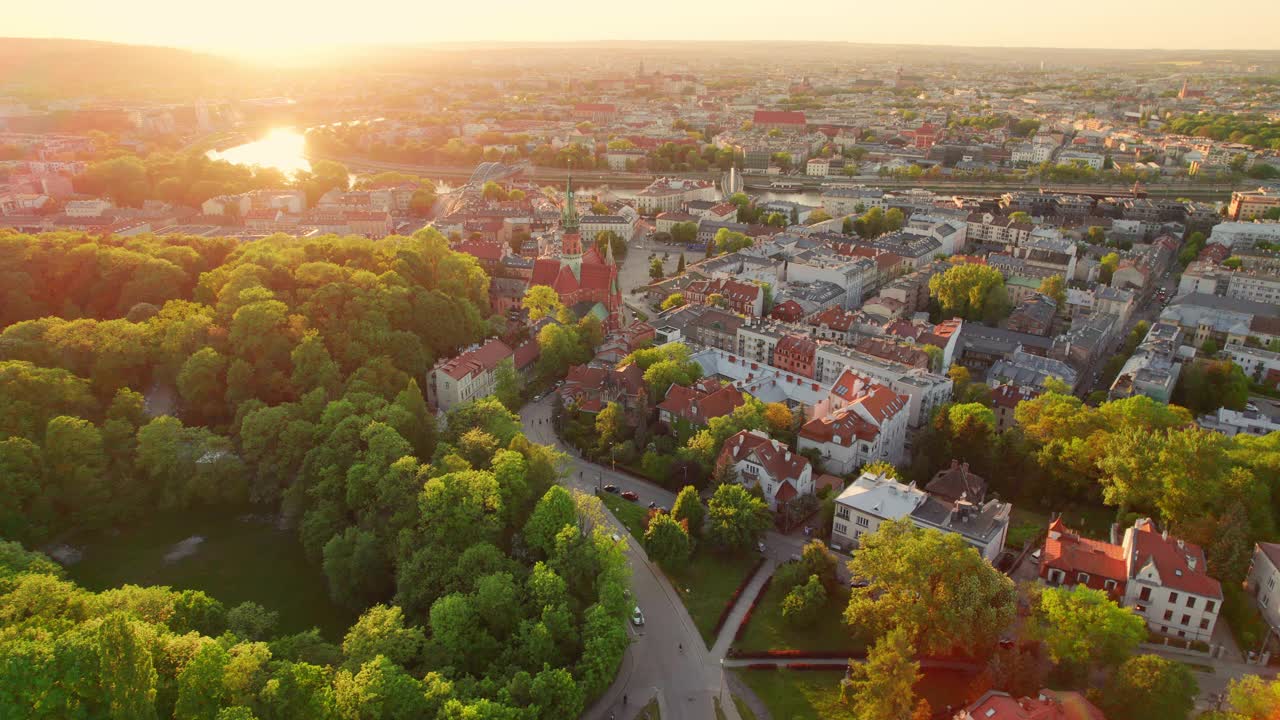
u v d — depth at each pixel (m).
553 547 192.12
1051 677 160.62
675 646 182.50
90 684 130.50
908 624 164.38
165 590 169.62
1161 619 178.62
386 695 143.12
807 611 183.25
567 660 169.88
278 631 191.12
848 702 163.75
